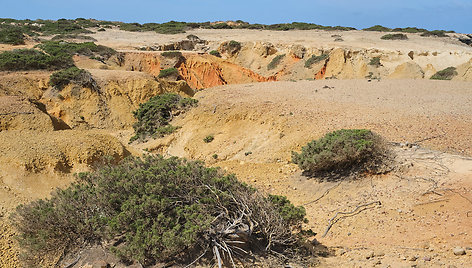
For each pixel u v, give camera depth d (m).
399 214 9.77
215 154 18.19
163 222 7.53
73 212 7.84
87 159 12.05
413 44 47.19
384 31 65.06
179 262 7.22
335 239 9.29
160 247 7.16
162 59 41.88
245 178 14.03
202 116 21.05
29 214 7.86
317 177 12.80
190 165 9.17
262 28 68.69
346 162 12.41
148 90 28.48
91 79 27.12
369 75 38.94
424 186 10.54
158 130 21.81
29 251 7.56
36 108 14.80
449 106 18.42
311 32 61.53
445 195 9.94
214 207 8.14
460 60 40.34
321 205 11.28
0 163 10.73
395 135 14.35
